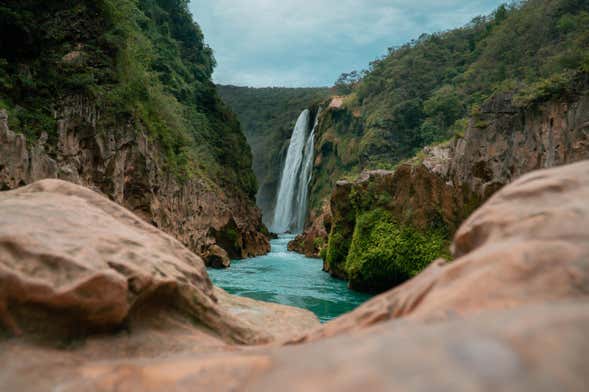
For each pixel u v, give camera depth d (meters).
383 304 2.76
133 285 3.44
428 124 47.62
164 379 1.91
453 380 1.12
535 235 2.21
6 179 9.54
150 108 22.02
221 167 43.94
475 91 43.47
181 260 4.73
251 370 1.70
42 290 2.80
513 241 2.22
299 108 117.44
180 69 44.69
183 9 54.47
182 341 3.62
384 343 1.40
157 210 20.12
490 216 2.64
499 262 2.03
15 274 2.74
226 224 30.91
